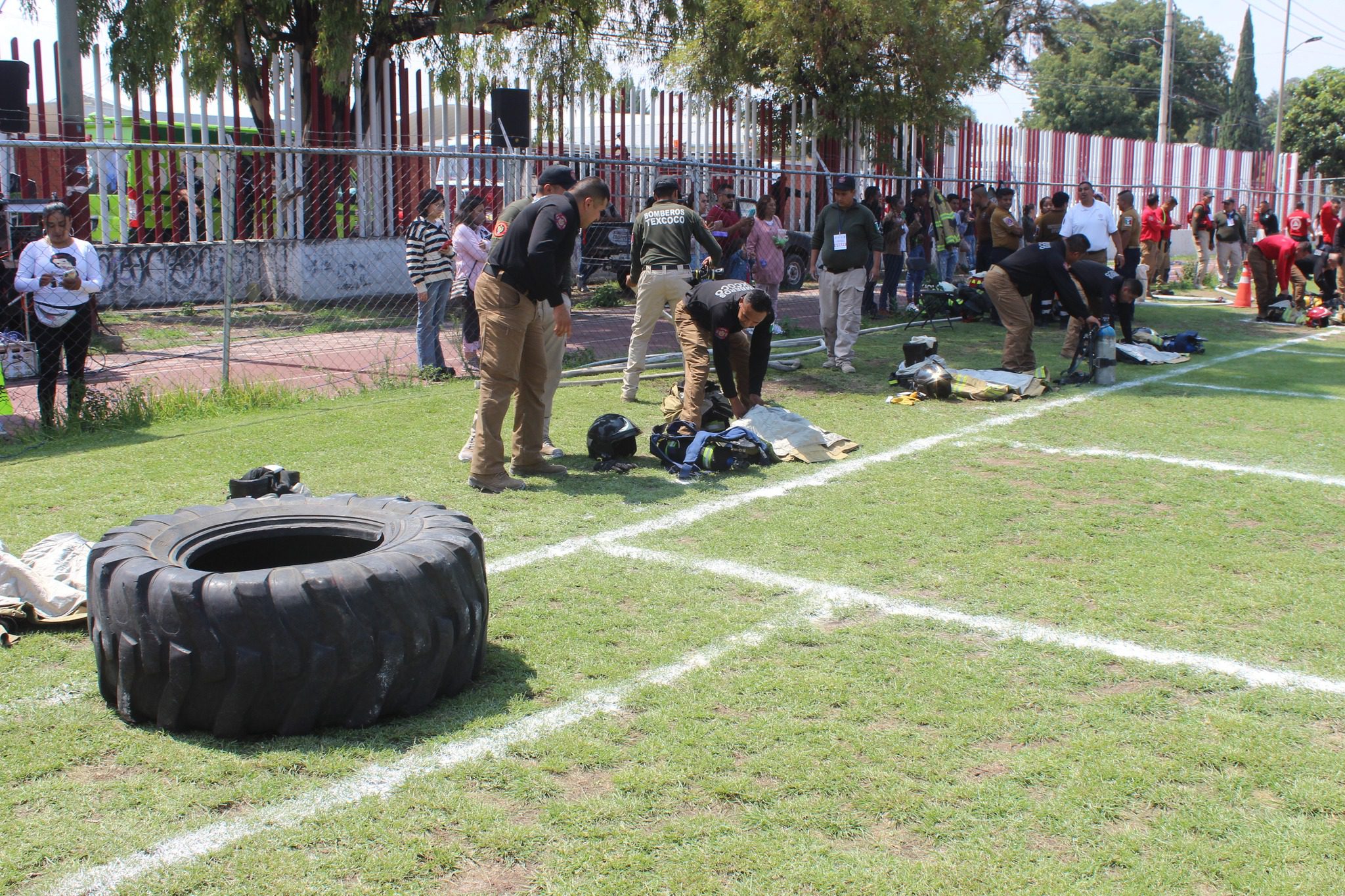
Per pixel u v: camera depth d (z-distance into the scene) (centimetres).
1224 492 679
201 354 1262
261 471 543
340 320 1587
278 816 315
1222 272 2275
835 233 1116
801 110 2306
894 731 366
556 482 699
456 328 1341
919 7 2227
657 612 477
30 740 357
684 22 2123
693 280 934
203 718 358
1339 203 3862
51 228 829
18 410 939
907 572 530
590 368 1111
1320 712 382
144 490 659
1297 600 493
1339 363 1242
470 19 1709
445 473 711
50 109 1684
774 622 466
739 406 813
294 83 1761
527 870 290
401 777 337
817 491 677
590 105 1970
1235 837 305
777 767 342
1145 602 491
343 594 355
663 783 333
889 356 1259
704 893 280
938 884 283
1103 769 341
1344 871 289
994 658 428
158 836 304
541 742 359
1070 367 1129
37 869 288
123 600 355
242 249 1770
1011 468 739
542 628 458
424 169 1912
